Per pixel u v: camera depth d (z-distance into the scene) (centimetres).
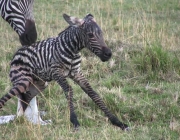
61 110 1487
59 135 1289
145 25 2289
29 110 1424
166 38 2083
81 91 1619
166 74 1739
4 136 1296
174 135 1303
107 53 1259
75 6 2803
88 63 1845
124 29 2316
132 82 1716
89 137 1266
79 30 1303
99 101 1332
